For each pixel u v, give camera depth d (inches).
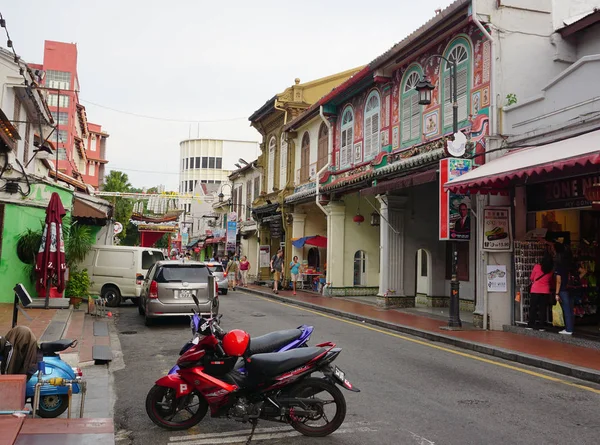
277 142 1118.4
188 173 2891.2
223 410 207.5
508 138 472.4
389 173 621.0
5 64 626.8
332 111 844.0
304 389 206.4
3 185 553.0
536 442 196.9
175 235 2332.7
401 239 684.7
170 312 481.4
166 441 201.0
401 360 350.3
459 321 478.9
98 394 263.9
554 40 510.3
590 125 395.5
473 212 492.1
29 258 557.3
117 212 1856.5
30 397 210.5
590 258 473.1
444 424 217.3
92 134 2593.5
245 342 204.1
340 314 616.7
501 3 497.0
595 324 457.7
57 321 446.6
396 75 667.4
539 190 457.1
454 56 554.3
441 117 572.7
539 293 442.6
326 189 820.6
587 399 260.1
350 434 205.5
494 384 288.5
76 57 1879.9
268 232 1198.9
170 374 215.2
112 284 654.5
